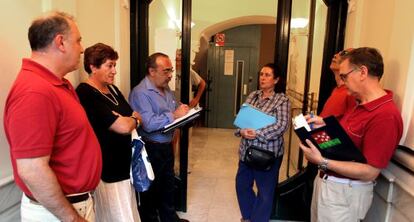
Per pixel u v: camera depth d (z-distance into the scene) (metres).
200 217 2.45
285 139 2.44
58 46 0.98
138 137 1.67
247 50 5.27
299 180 2.38
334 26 2.16
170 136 2.06
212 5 3.96
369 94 1.26
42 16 1.00
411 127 1.31
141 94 1.89
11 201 1.20
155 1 2.37
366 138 1.25
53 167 1.00
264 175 2.08
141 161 1.66
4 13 1.11
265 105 2.05
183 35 2.25
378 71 1.23
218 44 5.26
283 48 2.19
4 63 1.13
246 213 2.21
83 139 1.07
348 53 1.31
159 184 2.08
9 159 1.19
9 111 0.91
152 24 2.36
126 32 2.23
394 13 1.47
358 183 1.31
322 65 2.23
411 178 1.28
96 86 1.56
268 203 2.09
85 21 1.64
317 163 1.32
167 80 1.96
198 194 2.88
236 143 4.59
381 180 1.51
